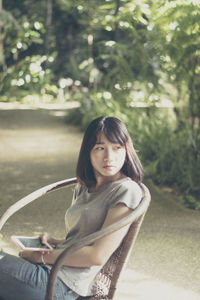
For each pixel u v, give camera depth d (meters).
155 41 6.50
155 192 5.56
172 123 6.96
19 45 14.35
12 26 14.41
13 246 3.78
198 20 5.47
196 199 5.23
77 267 2.18
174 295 3.02
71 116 11.98
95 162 2.24
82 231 2.24
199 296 3.01
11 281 2.17
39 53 19.81
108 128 2.21
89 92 12.15
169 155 6.21
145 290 3.07
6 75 16.31
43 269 2.21
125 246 2.17
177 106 6.70
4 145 8.62
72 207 2.35
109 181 2.28
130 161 2.27
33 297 2.16
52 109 15.72
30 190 5.54
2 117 13.02
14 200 5.12
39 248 2.19
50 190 2.68
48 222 4.42
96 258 2.07
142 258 3.60
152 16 6.07
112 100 8.45
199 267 3.46
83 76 18.58
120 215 2.11
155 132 7.03
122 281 3.19
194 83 6.09
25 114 13.93
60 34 21.42
